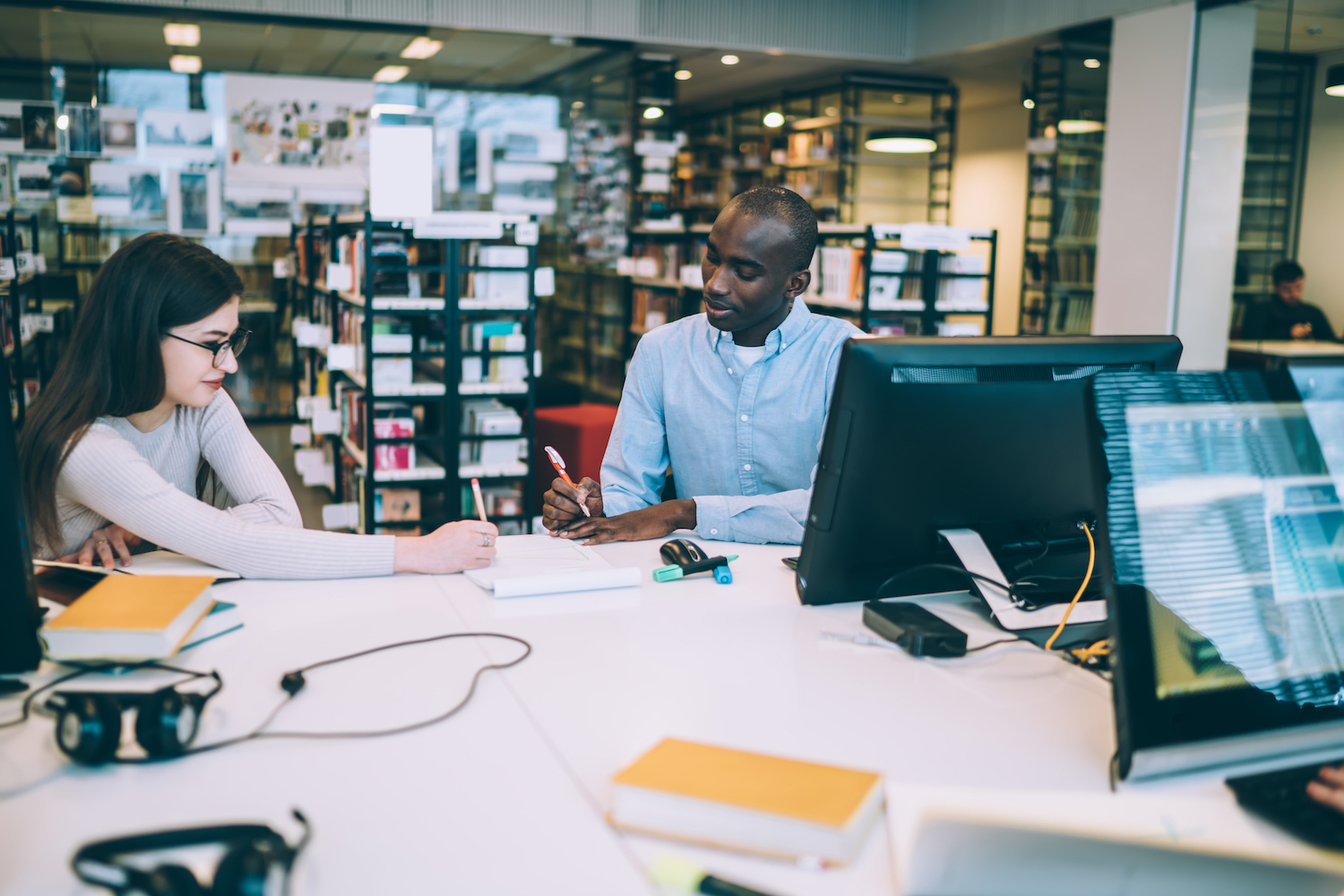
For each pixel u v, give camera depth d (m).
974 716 1.01
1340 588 0.96
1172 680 0.88
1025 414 1.26
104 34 5.95
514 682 1.07
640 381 1.91
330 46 6.35
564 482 1.76
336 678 1.07
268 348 7.08
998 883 0.70
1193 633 0.90
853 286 5.04
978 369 1.22
